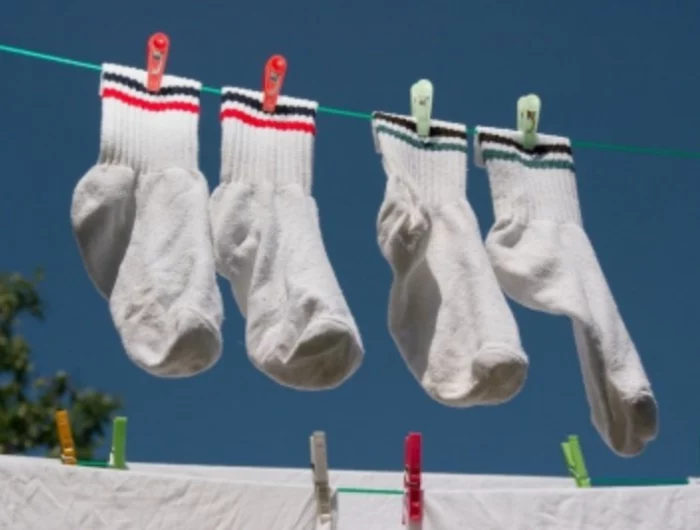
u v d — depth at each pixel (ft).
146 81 7.81
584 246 8.23
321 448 8.24
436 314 7.88
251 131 7.91
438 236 7.95
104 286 7.60
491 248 8.09
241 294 7.72
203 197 7.59
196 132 7.79
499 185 8.25
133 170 7.64
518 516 8.43
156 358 7.23
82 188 7.52
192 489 8.11
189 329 7.13
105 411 14.51
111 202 7.52
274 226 7.72
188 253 7.40
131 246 7.48
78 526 7.90
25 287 15.20
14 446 14.01
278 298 7.58
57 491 7.93
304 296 7.39
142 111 7.75
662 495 8.70
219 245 7.63
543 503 8.50
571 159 8.46
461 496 8.40
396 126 8.12
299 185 7.88
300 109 8.04
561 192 8.36
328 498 8.19
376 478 10.20
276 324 7.54
